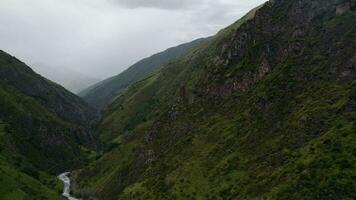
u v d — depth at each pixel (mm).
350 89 190000
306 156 170500
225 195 187250
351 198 144250
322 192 151125
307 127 186375
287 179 166125
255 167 189875
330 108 186625
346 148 162000
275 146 192000
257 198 169625
